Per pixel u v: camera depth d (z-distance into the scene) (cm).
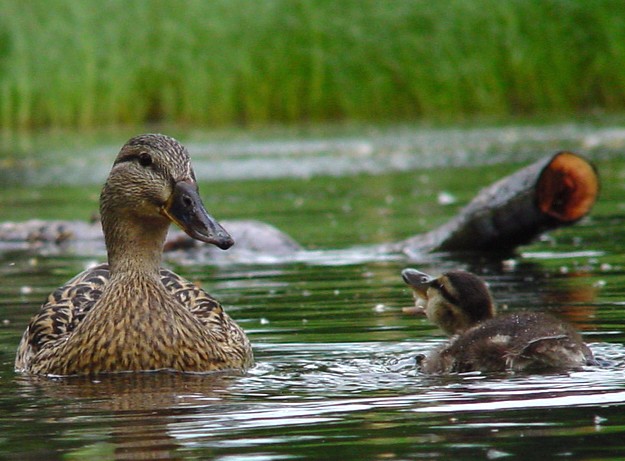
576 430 672
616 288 1178
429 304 1004
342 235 1666
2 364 951
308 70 3572
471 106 3603
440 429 685
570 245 1516
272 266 1429
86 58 3550
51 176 2670
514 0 3547
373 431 686
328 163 2719
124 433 702
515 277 1285
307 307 1134
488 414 715
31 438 699
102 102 3575
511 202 1472
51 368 902
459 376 838
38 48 3572
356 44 3566
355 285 1258
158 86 3566
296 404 761
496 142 2942
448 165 2567
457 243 1503
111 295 909
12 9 3572
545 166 1465
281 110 3597
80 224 1748
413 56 3566
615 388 775
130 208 916
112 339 892
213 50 3538
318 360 912
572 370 841
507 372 844
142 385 848
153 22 3538
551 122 3331
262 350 959
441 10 3541
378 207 1961
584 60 3600
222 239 891
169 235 1602
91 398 808
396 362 898
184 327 902
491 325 888
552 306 1095
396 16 3547
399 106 3597
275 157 2875
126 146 937
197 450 660
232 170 2658
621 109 3603
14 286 1323
